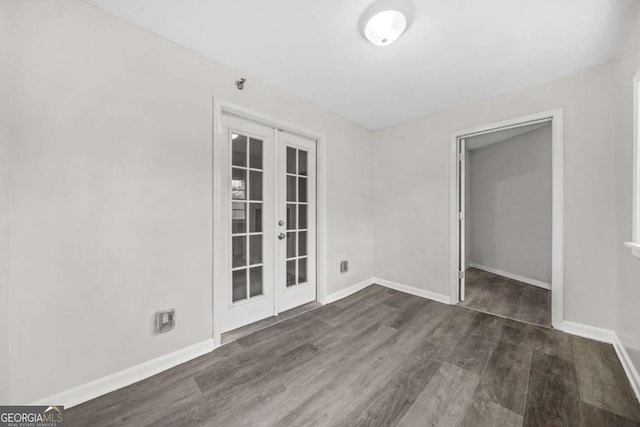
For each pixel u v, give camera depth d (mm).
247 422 1195
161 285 1598
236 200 2131
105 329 1395
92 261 1355
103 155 1388
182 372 1572
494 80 2121
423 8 1366
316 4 1358
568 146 2020
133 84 1488
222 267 2041
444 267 2756
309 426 1172
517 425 1166
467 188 4312
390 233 3258
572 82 2006
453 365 1627
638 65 1433
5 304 1130
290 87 2256
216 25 1508
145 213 1533
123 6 1362
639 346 1398
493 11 1388
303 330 2123
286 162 2510
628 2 1305
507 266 3785
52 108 1242
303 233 2711
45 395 1228
